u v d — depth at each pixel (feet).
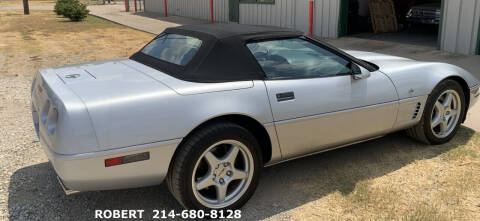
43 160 13.97
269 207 11.12
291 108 11.08
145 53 13.11
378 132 13.37
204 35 11.44
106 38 47.21
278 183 12.40
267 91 10.78
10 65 31.04
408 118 13.85
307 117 11.41
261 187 12.17
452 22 31.86
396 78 13.26
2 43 43.04
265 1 52.37
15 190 11.96
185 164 9.73
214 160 10.20
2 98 21.63
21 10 98.12
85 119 8.86
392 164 13.52
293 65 11.64
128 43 43.01
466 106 15.38
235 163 11.00
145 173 9.55
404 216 10.57
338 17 42.01
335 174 12.90
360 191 11.75
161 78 10.55
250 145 10.55
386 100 12.97
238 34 11.27
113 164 9.12
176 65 11.07
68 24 64.49
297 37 12.07
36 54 36.14
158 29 56.49
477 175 12.62
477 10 29.96
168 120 9.49
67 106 8.87
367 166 13.42
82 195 11.75
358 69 12.35
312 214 10.76
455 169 13.05
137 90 9.70
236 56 10.81
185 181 9.84
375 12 44.80
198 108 9.81
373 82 12.70
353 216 10.63
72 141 8.75
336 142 12.48
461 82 15.06
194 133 9.90
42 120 9.99
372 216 10.60
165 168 9.73
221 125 10.07
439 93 14.20
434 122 14.55
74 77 10.83
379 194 11.62
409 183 12.25
